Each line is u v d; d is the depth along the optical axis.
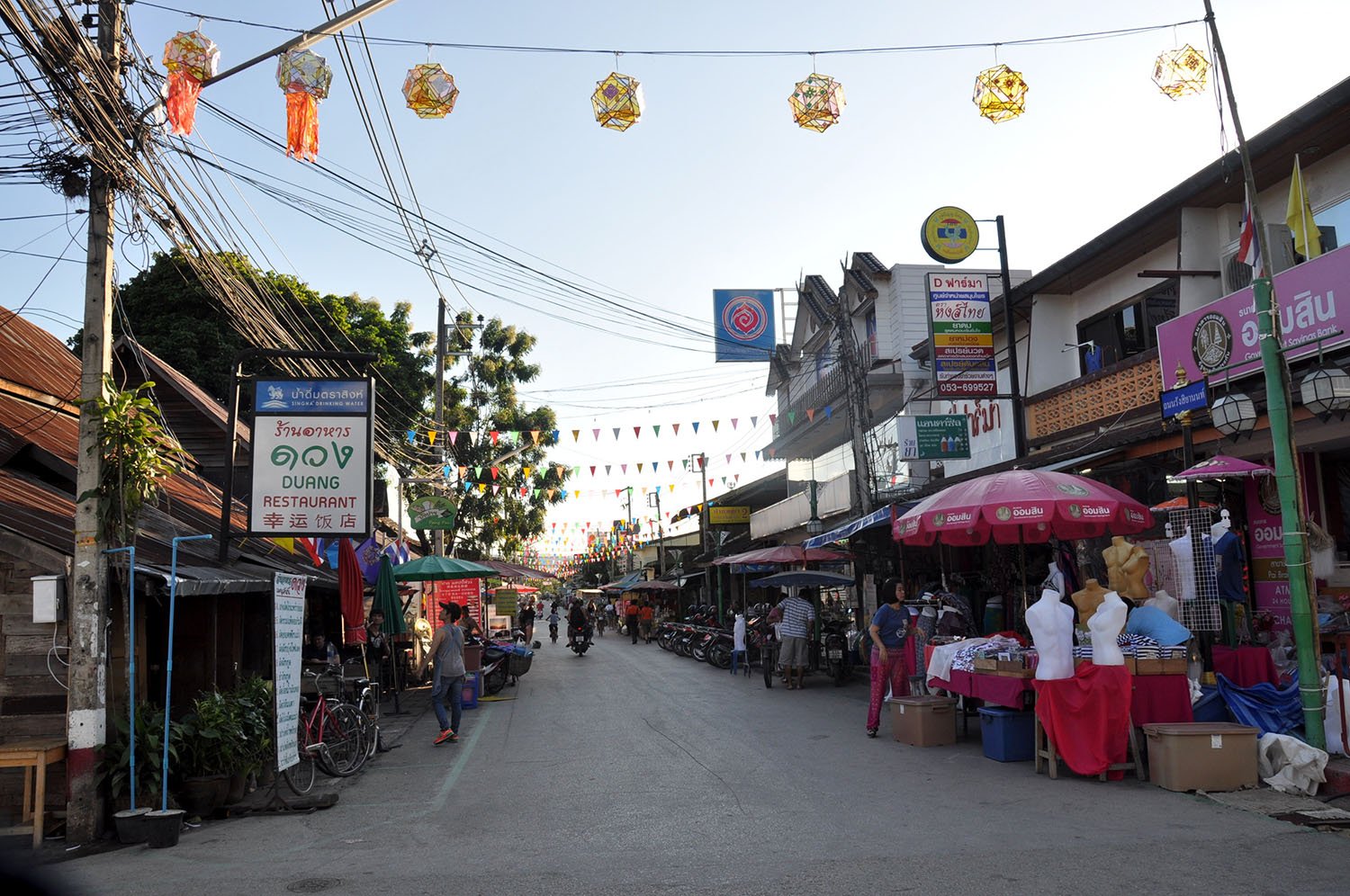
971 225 16.64
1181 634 8.91
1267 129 11.50
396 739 12.88
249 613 12.26
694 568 44.03
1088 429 14.92
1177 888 5.30
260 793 9.25
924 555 19.50
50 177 8.08
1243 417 9.53
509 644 19.97
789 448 31.20
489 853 6.70
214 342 24.20
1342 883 5.33
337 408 10.92
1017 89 8.30
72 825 7.56
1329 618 10.43
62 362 14.98
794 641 17.56
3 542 7.87
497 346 38.69
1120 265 16.23
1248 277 13.09
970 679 10.21
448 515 21.69
